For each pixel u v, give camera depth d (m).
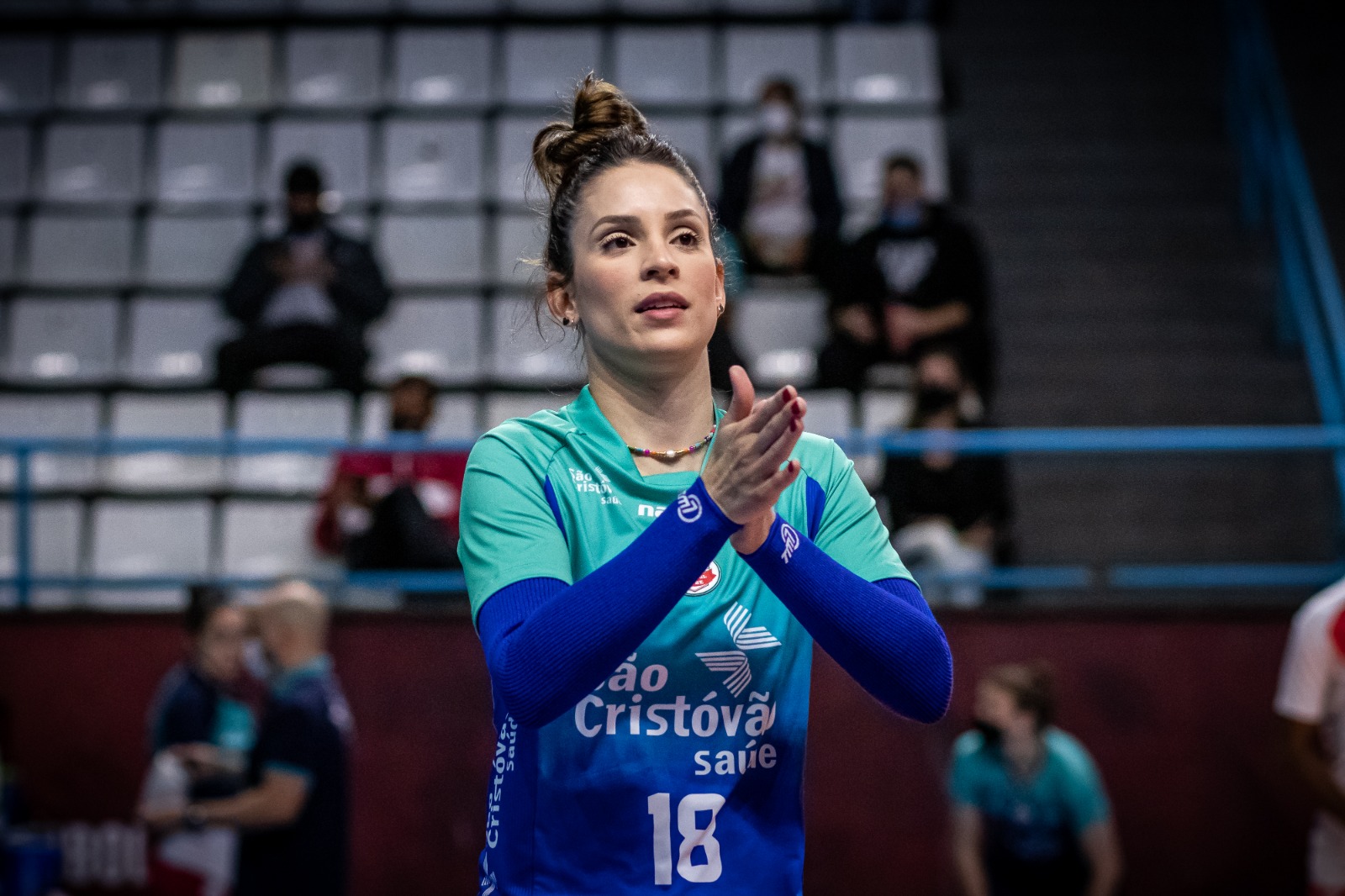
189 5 17.09
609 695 2.66
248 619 9.02
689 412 2.92
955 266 13.04
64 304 14.23
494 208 15.14
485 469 2.79
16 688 9.92
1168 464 12.88
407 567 10.32
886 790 9.62
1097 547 12.28
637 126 3.04
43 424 13.20
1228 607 9.84
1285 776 6.80
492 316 14.18
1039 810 8.48
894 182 13.24
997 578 10.31
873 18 17.19
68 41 16.69
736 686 2.71
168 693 8.98
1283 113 14.30
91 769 9.83
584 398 2.95
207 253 15.01
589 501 2.79
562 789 2.64
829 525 2.94
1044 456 12.70
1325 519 12.39
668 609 2.46
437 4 17.20
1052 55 16.95
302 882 7.48
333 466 11.47
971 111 16.42
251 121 15.88
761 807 2.71
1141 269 14.88
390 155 15.78
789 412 2.37
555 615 2.44
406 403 10.87
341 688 9.79
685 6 17.27
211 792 8.48
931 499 10.85
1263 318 14.38
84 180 15.64
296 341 12.93
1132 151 15.99
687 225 2.87
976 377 12.90
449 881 9.62
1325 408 12.20
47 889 8.42
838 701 9.71
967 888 8.62
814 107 15.84
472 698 9.80
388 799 9.69
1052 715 8.62
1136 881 9.63
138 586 10.30
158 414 13.23
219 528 12.38
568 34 16.83
